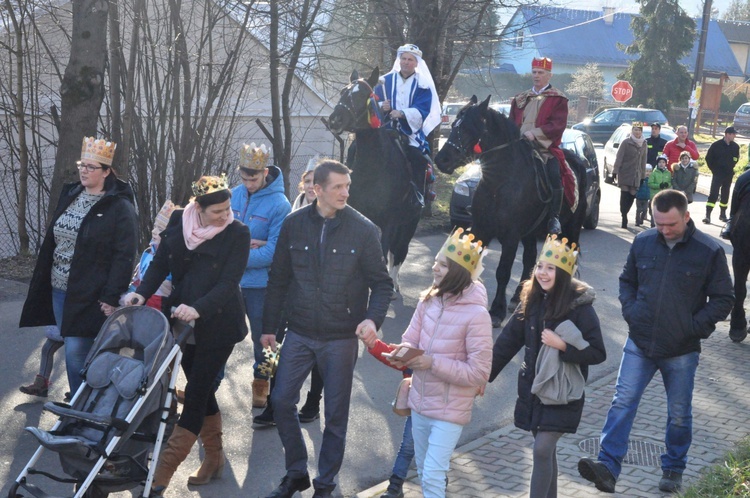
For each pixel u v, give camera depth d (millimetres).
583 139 17922
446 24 16875
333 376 5332
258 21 13188
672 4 54594
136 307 5055
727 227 9805
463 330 4688
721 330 10305
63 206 6113
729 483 5801
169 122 12094
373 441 6742
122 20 12320
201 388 5336
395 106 10484
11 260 11875
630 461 6336
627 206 18297
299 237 5312
